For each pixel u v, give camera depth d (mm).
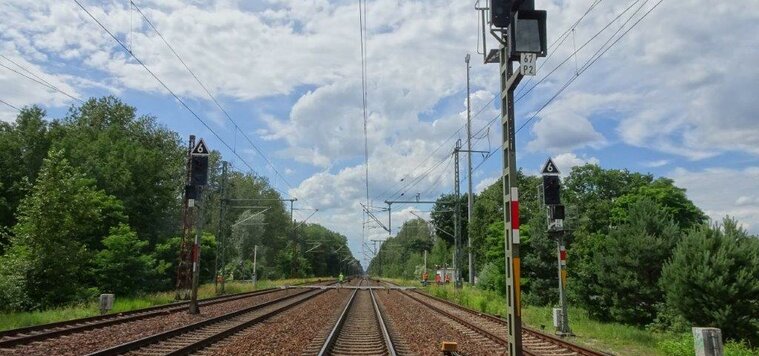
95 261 35156
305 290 56281
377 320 23844
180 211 68938
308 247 147750
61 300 29375
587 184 60125
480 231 61531
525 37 9195
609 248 24672
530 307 31656
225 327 19672
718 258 17625
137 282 37375
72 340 15172
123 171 50594
